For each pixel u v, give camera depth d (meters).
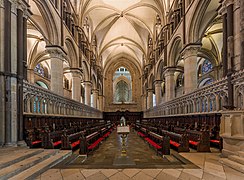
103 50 39.44
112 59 47.34
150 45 34.31
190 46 15.23
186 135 7.92
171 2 21.88
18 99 8.84
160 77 29.31
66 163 6.36
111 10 30.05
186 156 6.89
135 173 5.06
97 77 37.97
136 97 47.69
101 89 44.31
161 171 5.17
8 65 8.41
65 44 19.38
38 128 10.55
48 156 6.58
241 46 8.17
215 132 9.20
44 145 7.93
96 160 7.45
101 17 31.25
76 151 8.98
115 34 37.19
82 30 25.28
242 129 5.72
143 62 43.56
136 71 48.09
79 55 24.12
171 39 20.58
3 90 8.20
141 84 45.88
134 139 14.87
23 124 9.34
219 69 25.81
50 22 15.60
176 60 22.20
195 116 12.62
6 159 5.36
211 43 24.70
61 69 16.91
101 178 4.76
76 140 10.73
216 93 10.35
